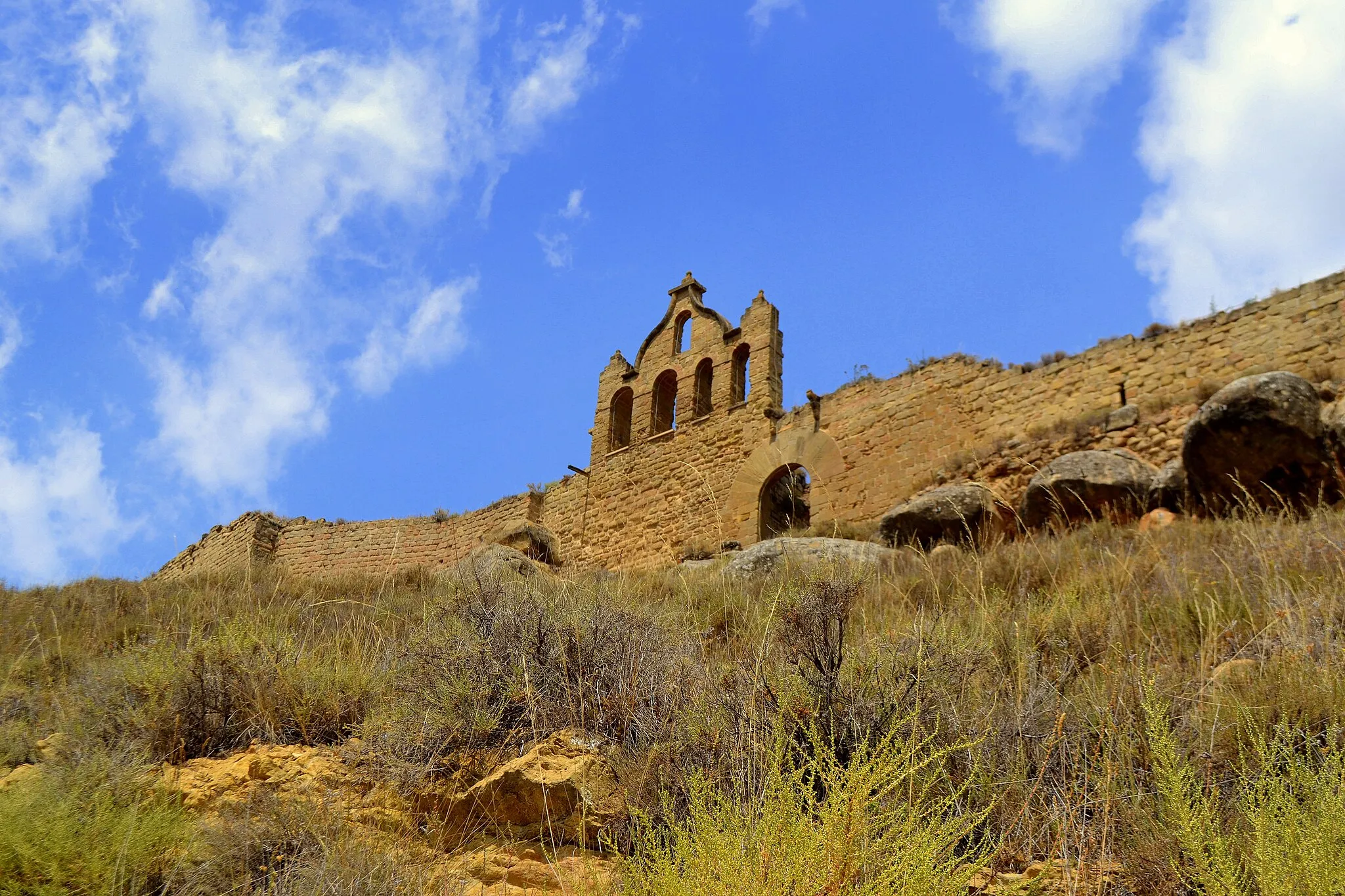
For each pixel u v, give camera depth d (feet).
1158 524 45.88
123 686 24.80
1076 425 66.74
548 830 18.83
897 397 81.25
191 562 126.31
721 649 28.32
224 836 17.79
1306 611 23.86
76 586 53.67
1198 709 19.04
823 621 22.39
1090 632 25.29
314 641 30.63
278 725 23.47
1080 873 15.03
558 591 27.96
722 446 92.53
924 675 20.70
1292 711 18.45
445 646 24.47
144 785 19.97
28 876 16.20
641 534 95.25
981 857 14.99
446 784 20.29
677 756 19.33
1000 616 28.25
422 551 109.81
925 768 17.80
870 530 70.79
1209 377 64.44
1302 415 49.19
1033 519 59.77
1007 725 19.44
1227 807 16.24
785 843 13.75
